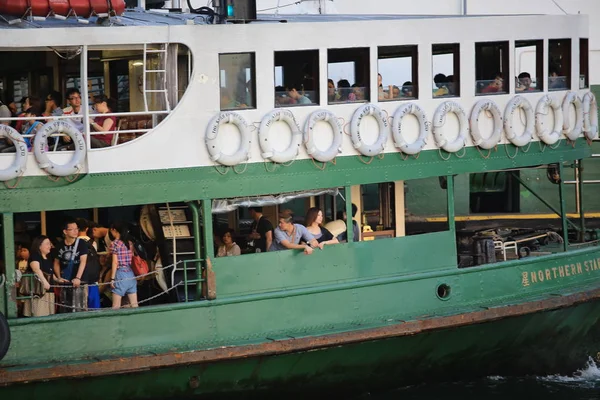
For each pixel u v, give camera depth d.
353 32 43.38
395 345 44.62
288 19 47.59
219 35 40.78
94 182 39.50
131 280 40.81
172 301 43.19
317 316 42.84
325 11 64.25
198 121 40.72
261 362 41.59
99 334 39.06
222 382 41.41
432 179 61.72
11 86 49.84
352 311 43.53
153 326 39.78
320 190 43.56
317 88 42.91
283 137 42.31
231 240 42.97
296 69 42.97
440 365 47.16
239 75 41.56
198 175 40.84
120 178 39.81
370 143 43.94
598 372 51.91
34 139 38.56
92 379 38.69
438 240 45.94
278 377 42.59
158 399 40.47
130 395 39.81
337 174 43.44
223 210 41.72
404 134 44.72
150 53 40.56
